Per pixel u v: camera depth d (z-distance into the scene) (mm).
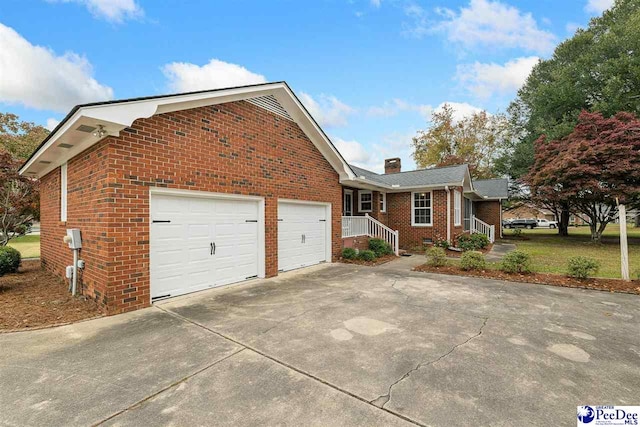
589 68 18531
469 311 4750
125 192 4754
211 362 3064
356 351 3311
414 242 14109
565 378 2738
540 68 22734
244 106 6848
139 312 4711
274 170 7664
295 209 8633
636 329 3951
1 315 4516
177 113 5496
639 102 16156
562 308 4879
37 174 9094
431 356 3184
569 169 14023
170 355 3227
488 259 10695
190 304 5141
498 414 2227
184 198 5727
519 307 4949
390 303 5203
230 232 6625
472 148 30188
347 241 10938
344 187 13758
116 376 2791
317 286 6500
